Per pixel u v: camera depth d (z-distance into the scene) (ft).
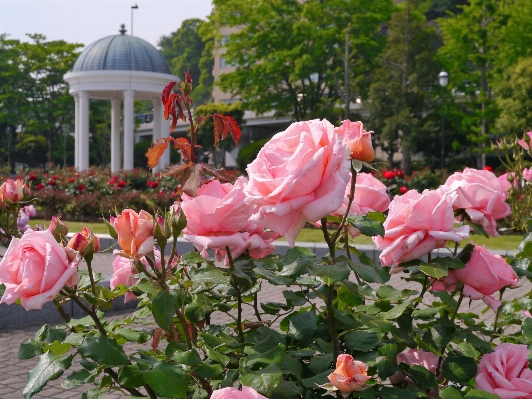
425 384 5.22
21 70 174.19
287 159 4.40
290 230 4.40
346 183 4.33
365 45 126.21
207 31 133.28
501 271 5.66
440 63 115.85
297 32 122.11
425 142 130.82
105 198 63.41
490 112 100.78
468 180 6.09
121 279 6.11
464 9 103.60
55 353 4.71
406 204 5.32
